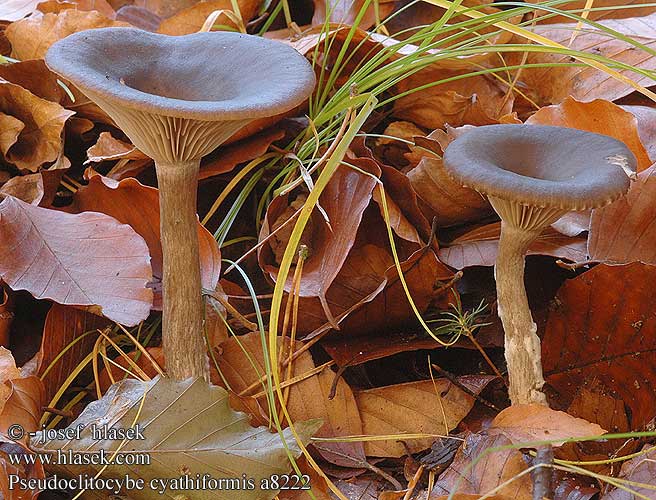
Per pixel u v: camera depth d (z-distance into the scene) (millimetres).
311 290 365
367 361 375
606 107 380
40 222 359
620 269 352
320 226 383
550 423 337
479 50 385
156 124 324
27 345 367
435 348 376
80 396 359
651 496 326
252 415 349
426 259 358
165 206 341
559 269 379
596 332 361
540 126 349
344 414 354
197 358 348
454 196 380
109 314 347
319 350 374
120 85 318
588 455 346
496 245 380
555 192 321
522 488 327
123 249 356
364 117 335
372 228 385
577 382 365
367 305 364
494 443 336
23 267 352
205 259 371
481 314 377
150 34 350
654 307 353
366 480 346
